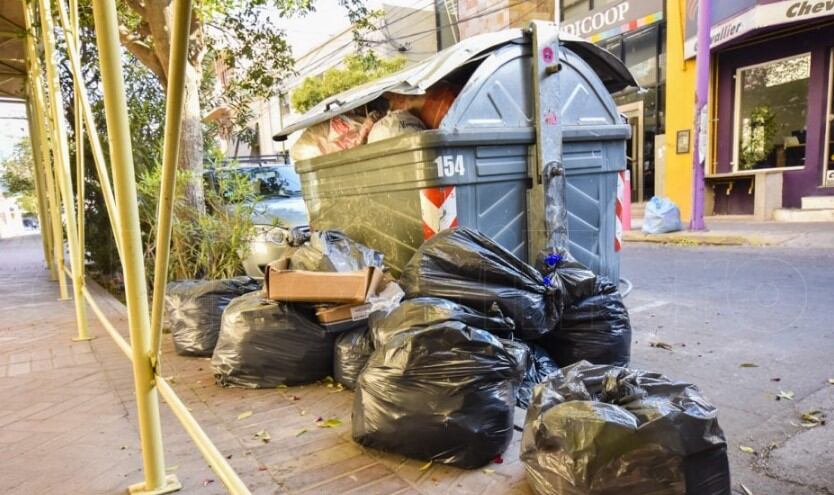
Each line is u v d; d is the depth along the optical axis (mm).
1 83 8406
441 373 2123
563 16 14906
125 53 7219
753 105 10469
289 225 5773
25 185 32781
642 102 13125
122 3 5840
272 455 2326
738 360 3428
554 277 3016
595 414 1705
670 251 7988
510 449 2268
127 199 1893
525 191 3770
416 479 2082
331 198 4562
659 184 12078
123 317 5270
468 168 3461
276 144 22781
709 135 11039
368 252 3604
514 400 2281
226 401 2986
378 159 3783
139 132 7062
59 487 2176
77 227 4074
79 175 3441
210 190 5480
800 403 2760
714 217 10883
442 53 3623
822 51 9211
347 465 2211
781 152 10156
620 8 13031
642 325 4328
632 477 1626
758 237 7898
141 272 1969
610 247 4254
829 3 8055
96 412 2930
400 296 3043
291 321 3139
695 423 1658
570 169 3912
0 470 2326
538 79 3658
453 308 2498
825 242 7215
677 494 1611
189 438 2551
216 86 9336
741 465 2223
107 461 2377
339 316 3188
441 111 3627
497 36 3586
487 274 2775
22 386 3393
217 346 3334
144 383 2018
